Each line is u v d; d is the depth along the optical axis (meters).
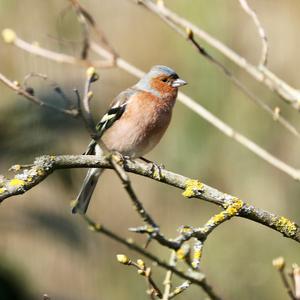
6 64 13.77
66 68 13.09
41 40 13.96
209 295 5.23
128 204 14.95
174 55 14.99
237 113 14.58
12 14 14.20
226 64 14.61
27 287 10.54
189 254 5.32
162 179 7.70
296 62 15.02
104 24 15.45
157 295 6.05
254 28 14.84
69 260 12.66
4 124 10.48
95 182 9.48
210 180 14.62
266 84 8.67
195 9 14.51
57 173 11.60
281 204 14.73
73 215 11.83
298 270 4.87
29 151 10.41
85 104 6.43
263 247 14.73
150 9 8.77
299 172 8.69
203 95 14.59
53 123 10.52
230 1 14.66
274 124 14.63
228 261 14.71
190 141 14.56
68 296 13.02
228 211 7.34
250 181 14.66
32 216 11.53
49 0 14.20
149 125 10.08
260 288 14.40
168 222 15.02
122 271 13.93
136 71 9.16
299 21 15.11
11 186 7.34
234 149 14.58
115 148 10.16
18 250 11.65
